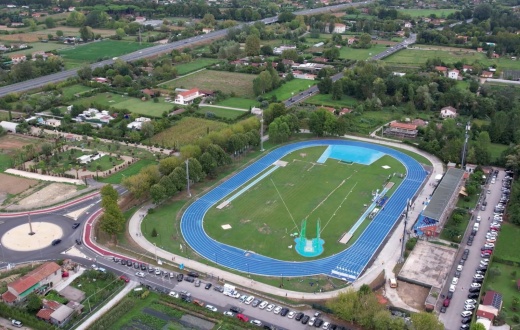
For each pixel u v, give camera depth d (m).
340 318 168.12
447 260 199.88
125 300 175.75
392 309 172.25
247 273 193.50
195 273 191.75
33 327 164.00
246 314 170.88
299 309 173.50
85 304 174.12
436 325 153.25
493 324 165.38
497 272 188.38
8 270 191.62
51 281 183.50
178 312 171.25
